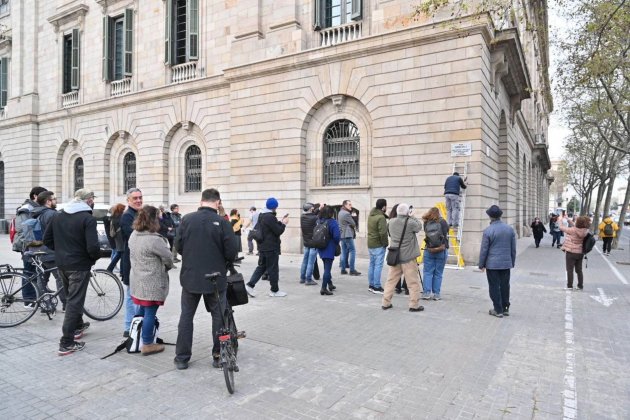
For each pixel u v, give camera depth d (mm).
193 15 20156
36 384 4551
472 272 12031
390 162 14422
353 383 4598
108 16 23625
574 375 4848
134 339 5508
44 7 27734
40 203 7398
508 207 19188
